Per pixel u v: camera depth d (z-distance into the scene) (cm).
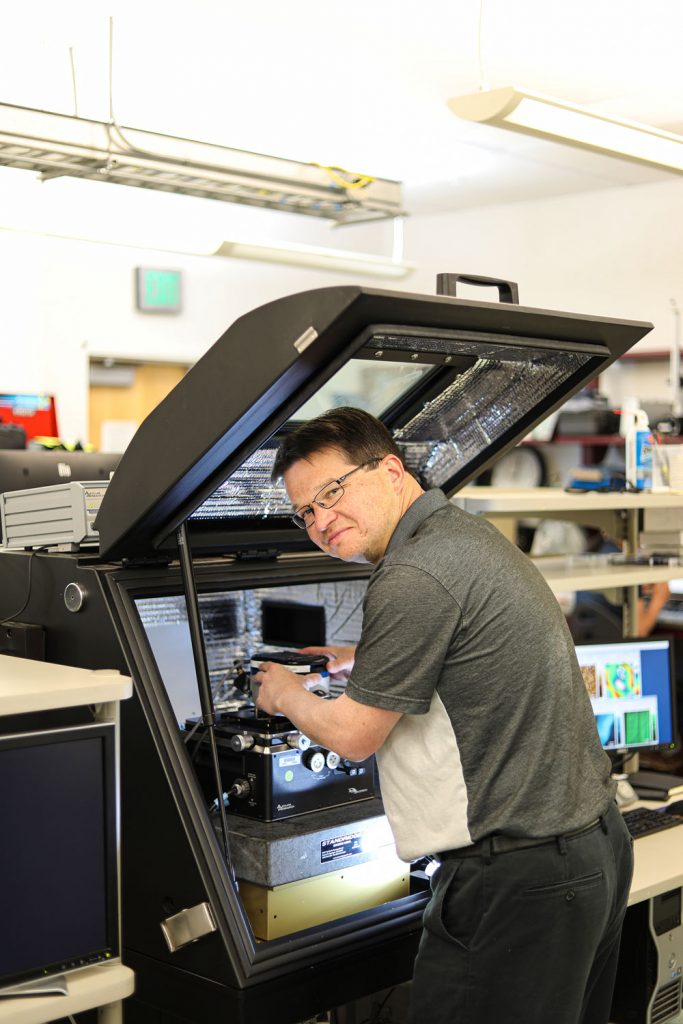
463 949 152
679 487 314
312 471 159
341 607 226
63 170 374
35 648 187
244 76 492
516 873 148
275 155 398
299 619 235
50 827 134
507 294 168
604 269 759
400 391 182
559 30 447
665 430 343
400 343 155
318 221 820
